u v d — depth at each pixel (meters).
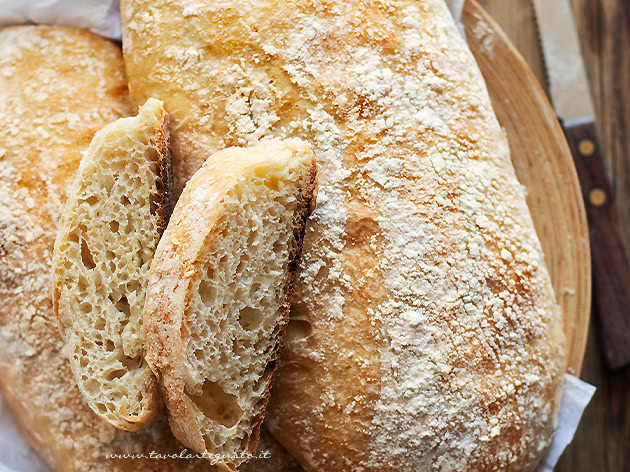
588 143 0.42
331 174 0.33
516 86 0.40
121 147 0.31
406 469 0.33
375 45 0.34
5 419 0.36
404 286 0.33
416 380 0.32
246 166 0.30
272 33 0.34
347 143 0.33
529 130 0.39
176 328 0.30
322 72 0.33
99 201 0.32
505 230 0.34
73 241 0.32
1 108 0.35
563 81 0.42
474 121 0.35
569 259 0.39
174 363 0.30
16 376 0.35
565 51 0.42
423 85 0.34
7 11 0.36
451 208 0.33
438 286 0.33
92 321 0.32
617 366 0.42
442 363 0.32
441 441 0.33
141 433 0.34
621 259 0.42
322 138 0.33
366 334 0.32
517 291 0.34
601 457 0.43
